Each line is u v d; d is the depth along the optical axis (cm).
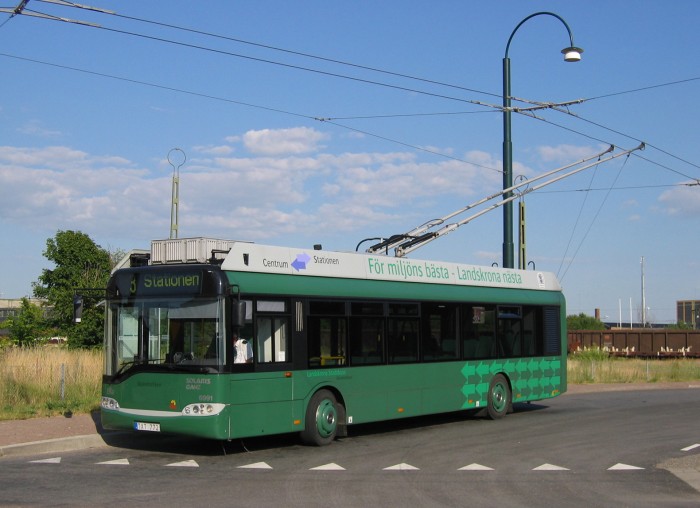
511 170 2327
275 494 984
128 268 1317
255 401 1256
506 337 1878
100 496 952
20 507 886
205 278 1236
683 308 12812
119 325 1307
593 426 1738
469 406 1747
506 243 2283
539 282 2023
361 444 1438
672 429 1691
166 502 925
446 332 1697
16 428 1436
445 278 1725
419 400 1600
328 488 1028
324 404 1387
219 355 1212
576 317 7831
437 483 1078
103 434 1394
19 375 1825
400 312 1576
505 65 2305
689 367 3962
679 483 1100
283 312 1325
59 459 1216
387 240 1800
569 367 3547
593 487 1067
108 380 1302
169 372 1238
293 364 1330
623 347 5262
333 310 1423
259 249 1312
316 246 1480
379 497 979
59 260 3791
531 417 1920
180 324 1250
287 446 1394
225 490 1003
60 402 1706
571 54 2106
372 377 1491
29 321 2738
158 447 1360
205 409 1203
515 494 1014
